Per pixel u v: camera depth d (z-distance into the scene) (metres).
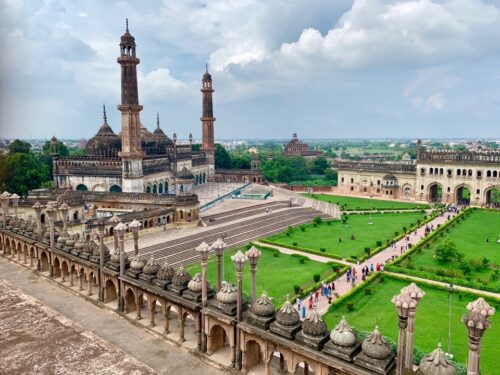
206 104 117.69
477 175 96.94
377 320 32.94
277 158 173.62
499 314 34.06
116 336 24.88
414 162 116.75
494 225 72.12
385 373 15.80
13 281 34.62
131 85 74.00
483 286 39.25
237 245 59.00
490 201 99.06
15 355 22.22
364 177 116.44
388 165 111.88
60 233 37.53
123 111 74.75
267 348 19.53
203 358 22.19
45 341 23.80
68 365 21.27
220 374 20.88
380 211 89.12
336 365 16.83
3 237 42.59
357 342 17.56
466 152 98.25
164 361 22.09
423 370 15.01
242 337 20.45
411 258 51.28
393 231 68.44
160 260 48.12
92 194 70.81
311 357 17.61
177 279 23.91
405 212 87.50
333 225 74.75
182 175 91.69
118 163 82.19
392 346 17.67
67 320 26.66
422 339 29.45
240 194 98.62
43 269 36.88
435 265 48.25
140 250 49.19
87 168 83.44
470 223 74.12
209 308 22.05
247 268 47.22
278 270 46.62
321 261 50.69
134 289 26.45
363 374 16.02
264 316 20.09
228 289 21.77
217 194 94.56
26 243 38.69
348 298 37.25
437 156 102.06
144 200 67.88
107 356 22.19
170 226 63.09
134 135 75.62
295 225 74.25
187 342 23.73
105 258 30.05
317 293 38.41
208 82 116.88
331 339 17.62
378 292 39.50
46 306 29.03
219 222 69.19
